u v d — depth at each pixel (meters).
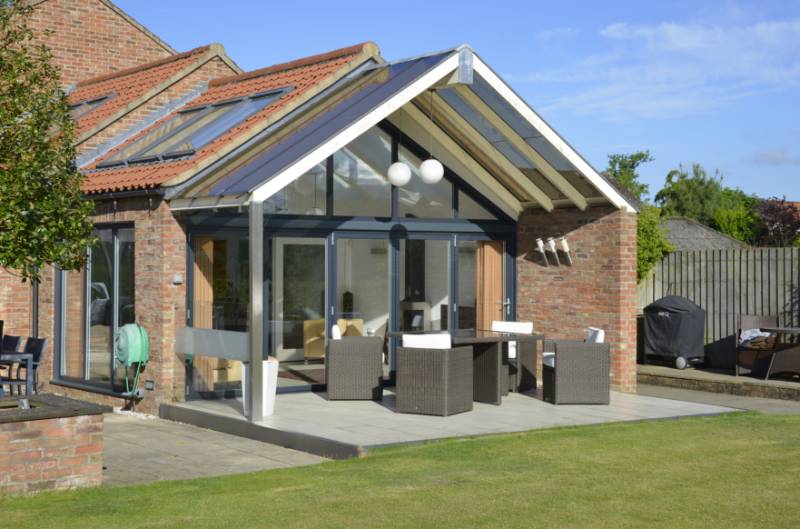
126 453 11.00
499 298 17.05
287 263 14.98
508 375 14.92
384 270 15.90
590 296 15.85
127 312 14.57
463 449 10.53
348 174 15.55
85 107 18.23
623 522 7.46
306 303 15.16
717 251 20.03
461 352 12.87
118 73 19.69
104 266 15.15
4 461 8.52
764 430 11.87
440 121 15.69
